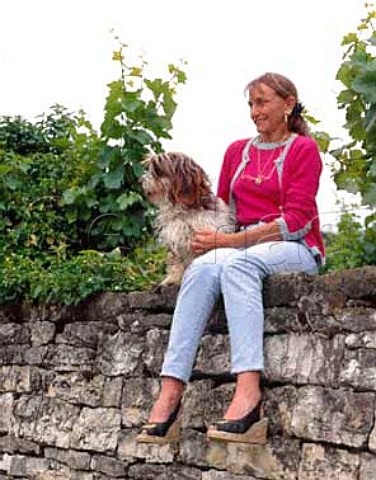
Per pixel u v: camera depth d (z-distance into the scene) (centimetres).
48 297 551
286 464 431
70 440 531
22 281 568
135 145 642
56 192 668
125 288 540
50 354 550
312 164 459
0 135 740
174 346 447
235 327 436
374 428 405
